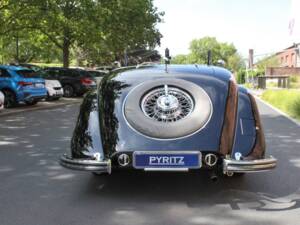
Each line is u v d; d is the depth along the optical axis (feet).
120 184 11.50
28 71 34.91
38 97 35.17
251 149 9.80
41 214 9.36
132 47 67.26
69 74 47.65
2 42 59.57
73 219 9.05
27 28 50.80
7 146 17.38
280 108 34.91
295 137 19.88
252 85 72.33
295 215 9.29
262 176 12.41
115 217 9.16
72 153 10.09
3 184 11.71
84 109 10.66
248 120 10.24
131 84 10.70
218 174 11.72
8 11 46.29
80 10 52.39
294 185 11.55
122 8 57.06
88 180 11.97
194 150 9.53
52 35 57.21
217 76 10.87
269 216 9.21
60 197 10.53
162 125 9.77
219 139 9.68
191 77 10.71
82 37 57.57
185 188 11.12
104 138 9.91
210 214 9.32
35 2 44.19
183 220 8.98
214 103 10.14
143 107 10.16
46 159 14.83
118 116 10.08
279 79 69.56
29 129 22.43
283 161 14.60
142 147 9.59
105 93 10.74
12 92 33.53
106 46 65.57
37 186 11.48
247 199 10.34
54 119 27.30
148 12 64.03
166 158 9.53
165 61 12.69
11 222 8.89
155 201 10.17
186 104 10.15
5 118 27.89
